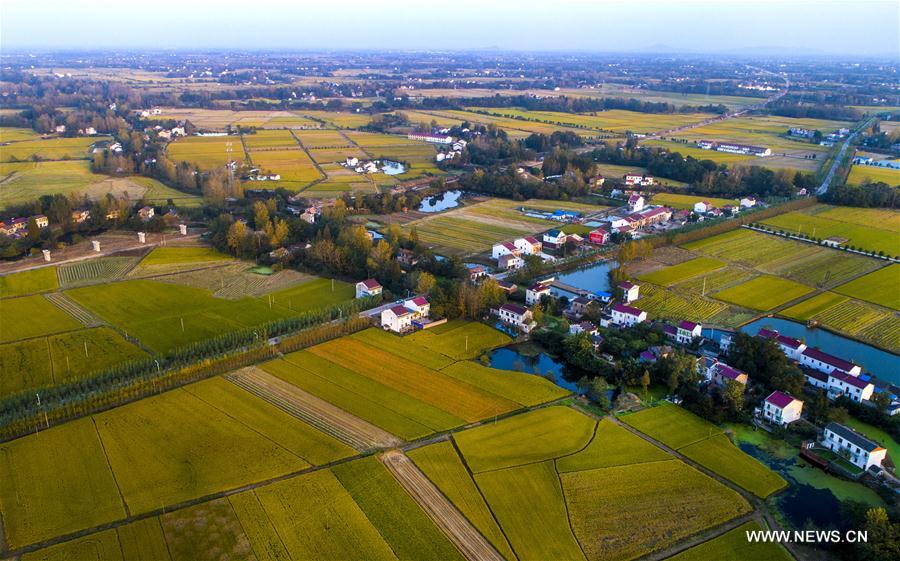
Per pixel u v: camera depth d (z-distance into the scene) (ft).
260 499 343.05
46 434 397.60
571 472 369.91
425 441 398.01
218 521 326.85
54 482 354.33
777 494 356.18
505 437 402.72
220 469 366.84
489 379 476.54
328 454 382.42
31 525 323.37
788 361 486.38
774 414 422.00
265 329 534.37
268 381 465.88
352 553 308.81
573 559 308.40
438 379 474.49
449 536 321.11
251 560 303.27
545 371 499.92
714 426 419.95
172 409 427.74
